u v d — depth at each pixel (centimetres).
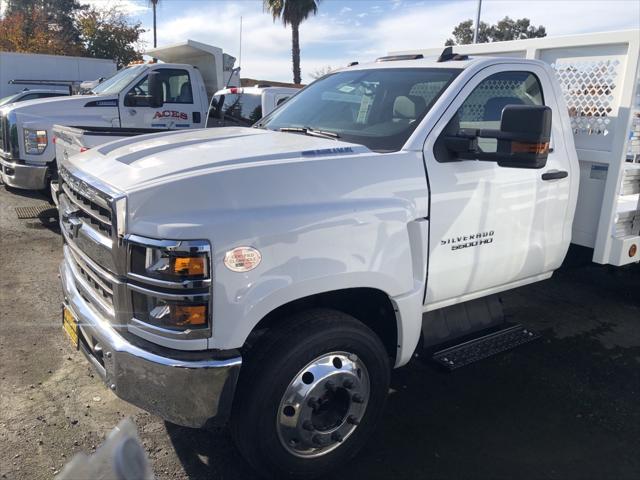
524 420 356
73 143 570
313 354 267
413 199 301
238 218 242
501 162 296
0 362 403
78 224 288
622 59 394
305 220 257
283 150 289
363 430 302
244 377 260
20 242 702
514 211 359
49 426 331
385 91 362
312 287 263
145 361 242
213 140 326
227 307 240
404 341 312
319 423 283
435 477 301
